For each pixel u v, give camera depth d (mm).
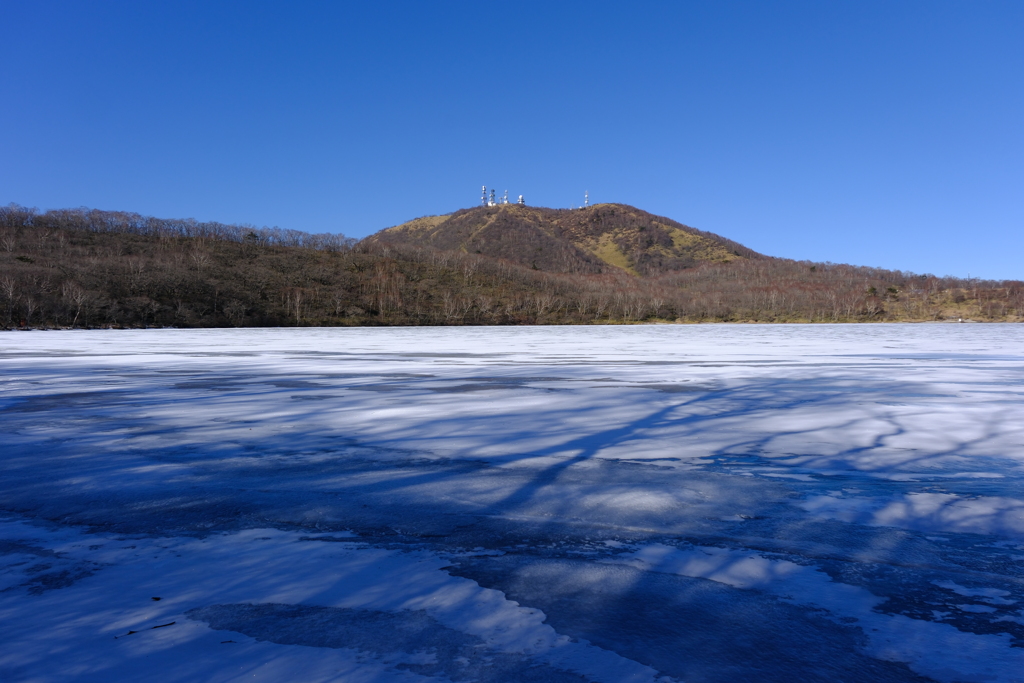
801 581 3463
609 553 3879
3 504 4926
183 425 8453
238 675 2539
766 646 2789
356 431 7961
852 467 6023
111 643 2805
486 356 22391
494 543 4051
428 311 91812
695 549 3939
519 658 2676
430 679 2512
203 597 3273
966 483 5434
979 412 9203
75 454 6695
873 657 2701
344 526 4387
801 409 9594
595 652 2732
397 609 3131
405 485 5430
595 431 7902
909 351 24375
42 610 3133
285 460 6383
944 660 2676
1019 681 2518
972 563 3709
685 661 2664
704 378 14188
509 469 5984
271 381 13875
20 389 12641
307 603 3199
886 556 3816
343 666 2613
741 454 6598
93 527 4395
